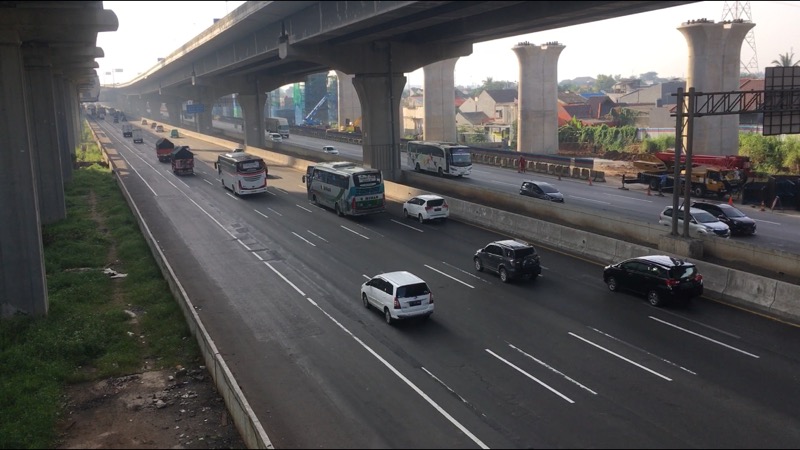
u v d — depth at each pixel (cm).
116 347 2323
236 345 2286
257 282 3078
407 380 1972
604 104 13362
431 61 6181
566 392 1875
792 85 3412
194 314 2372
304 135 14250
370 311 2645
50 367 2120
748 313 2559
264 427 1689
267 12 5288
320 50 5738
